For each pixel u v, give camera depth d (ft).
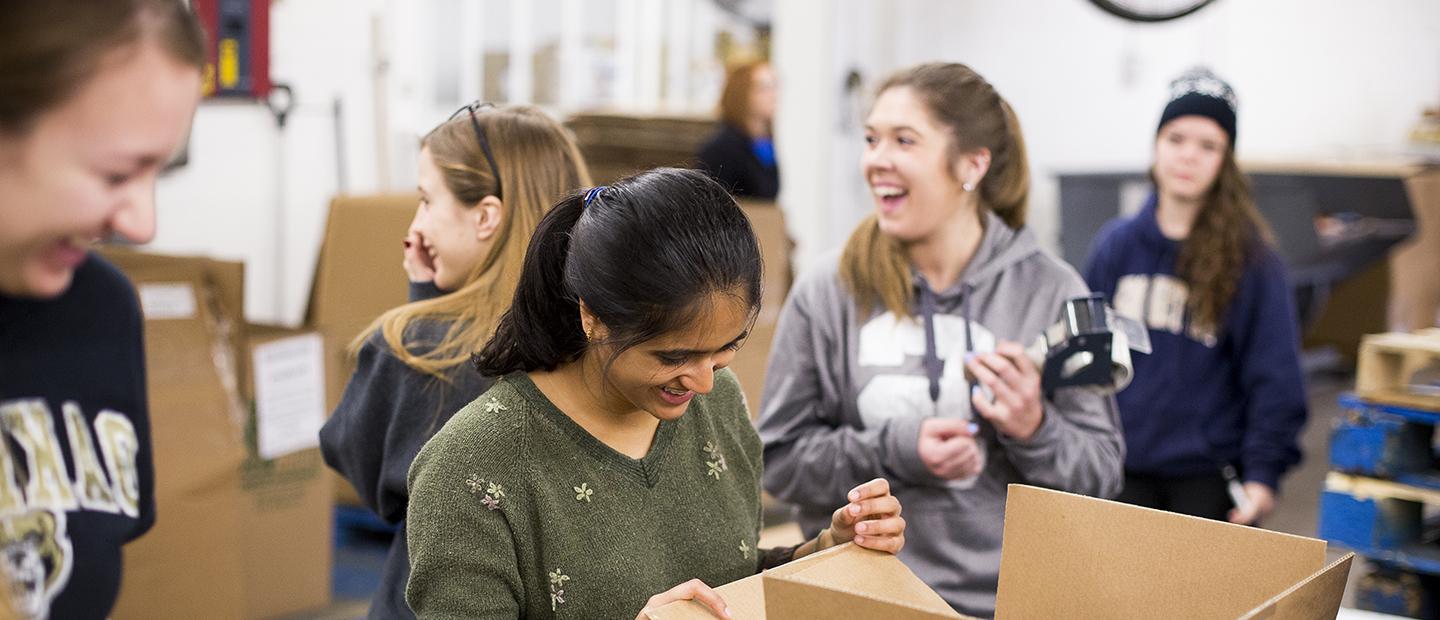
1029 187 6.60
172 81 2.84
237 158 14.66
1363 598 8.49
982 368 5.95
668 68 24.14
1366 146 27.53
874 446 6.20
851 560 4.24
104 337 3.78
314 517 11.00
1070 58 24.57
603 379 4.09
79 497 3.64
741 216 4.01
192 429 9.60
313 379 10.85
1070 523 4.19
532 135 5.45
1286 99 27.78
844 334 6.54
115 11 2.70
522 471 4.13
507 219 5.34
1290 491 16.51
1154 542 4.07
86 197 2.79
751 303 3.98
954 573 6.22
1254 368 8.75
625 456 4.33
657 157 19.86
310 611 11.03
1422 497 7.93
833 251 6.80
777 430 6.57
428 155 5.51
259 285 15.11
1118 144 26.05
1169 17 7.62
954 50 21.97
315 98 15.55
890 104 6.26
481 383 5.22
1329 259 20.38
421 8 19.16
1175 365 8.86
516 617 4.13
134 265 9.80
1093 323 5.82
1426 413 7.94
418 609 4.11
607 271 3.83
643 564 4.30
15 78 2.60
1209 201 8.91
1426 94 26.94
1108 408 6.61
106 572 3.72
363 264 11.55
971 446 6.01
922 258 6.46
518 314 4.22
